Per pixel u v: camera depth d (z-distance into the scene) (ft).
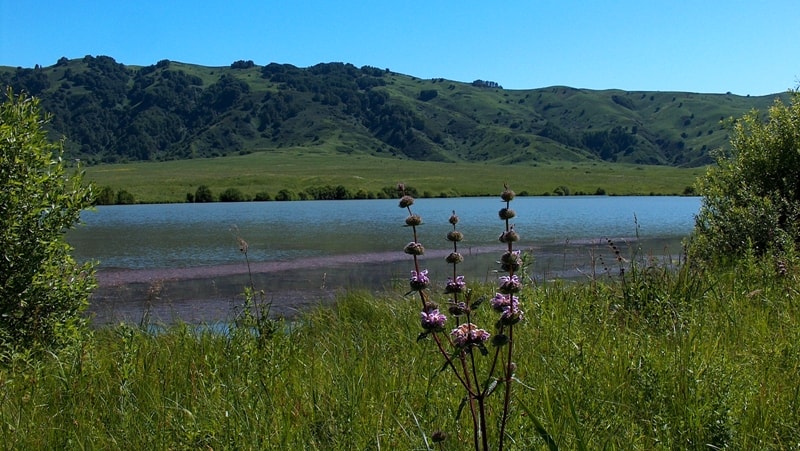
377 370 22.40
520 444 15.14
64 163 30.60
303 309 52.39
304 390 20.25
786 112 55.93
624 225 145.07
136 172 474.08
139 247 103.45
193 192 293.02
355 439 16.49
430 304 12.68
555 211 199.72
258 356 22.71
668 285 34.12
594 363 20.61
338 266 82.43
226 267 81.92
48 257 29.17
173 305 57.36
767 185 54.90
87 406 20.36
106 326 41.42
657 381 18.49
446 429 16.52
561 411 17.20
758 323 26.89
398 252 96.53
